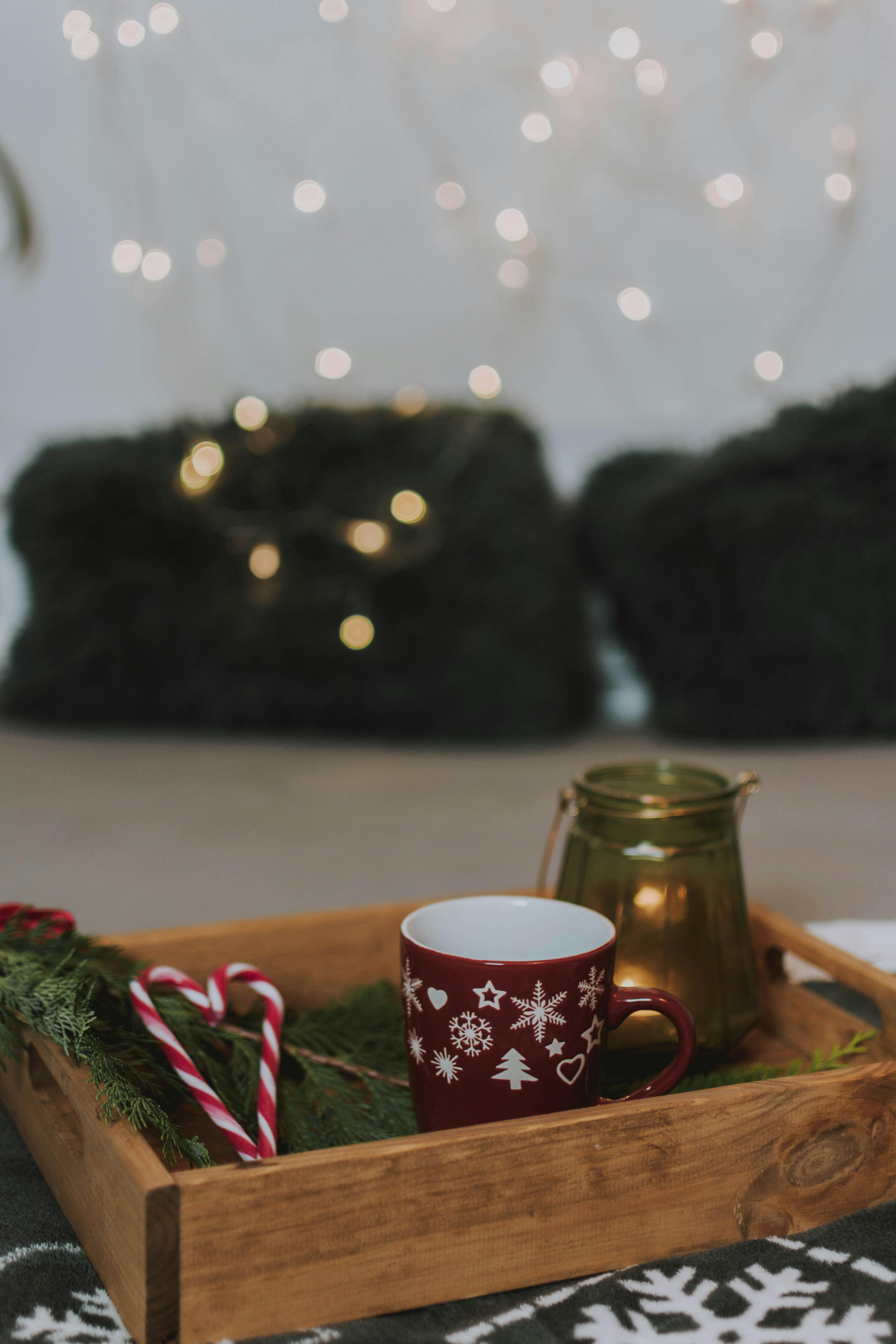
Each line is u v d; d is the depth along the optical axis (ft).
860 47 12.24
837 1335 3.14
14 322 13.80
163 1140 3.32
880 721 10.07
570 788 3.93
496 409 11.37
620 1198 3.26
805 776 8.93
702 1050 3.63
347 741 10.78
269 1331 3.11
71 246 13.38
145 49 12.35
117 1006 3.63
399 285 14.01
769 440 10.15
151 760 9.92
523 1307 3.19
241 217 13.62
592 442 14.39
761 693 10.06
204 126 13.04
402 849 7.27
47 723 11.19
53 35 12.03
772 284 13.65
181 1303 3.07
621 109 12.86
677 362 14.20
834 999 4.31
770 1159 3.34
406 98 12.92
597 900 3.68
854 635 9.84
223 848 7.32
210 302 13.97
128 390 14.38
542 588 10.67
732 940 3.68
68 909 6.05
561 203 13.43
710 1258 3.28
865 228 13.15
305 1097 3.54
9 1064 3.67
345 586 10.56
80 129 12.76
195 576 10.80
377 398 13.06
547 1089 3.31
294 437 10.87
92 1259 3.27
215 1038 3.66
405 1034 3.42
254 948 3.94
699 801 3.64
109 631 10.79
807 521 9.78
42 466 11.12
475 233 13.52
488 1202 3.19
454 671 10.45
